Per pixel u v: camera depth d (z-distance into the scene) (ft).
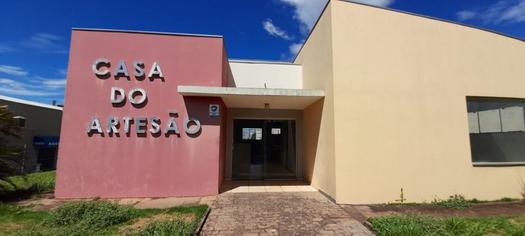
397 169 21.45
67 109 22.71
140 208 19.26
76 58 23.25
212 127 24.23
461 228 14.23
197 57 24.73
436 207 20.13
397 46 22.80
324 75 24.17
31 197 22.59
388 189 21.16
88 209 16.33
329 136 22.47
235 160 32.50
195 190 23.45
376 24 22.79
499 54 24.72
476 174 22.57
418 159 21.83
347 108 21.43
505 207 20.30
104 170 22.66
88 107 22.94
